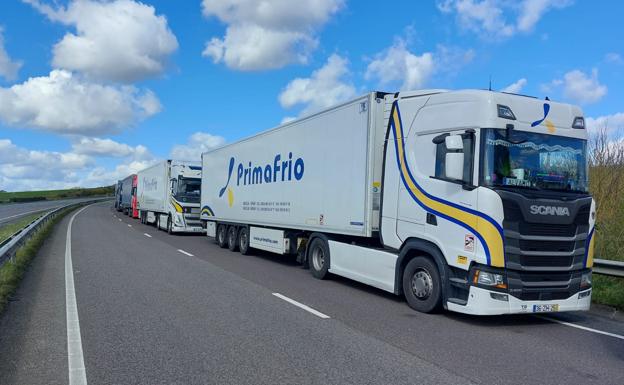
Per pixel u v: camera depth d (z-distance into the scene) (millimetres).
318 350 5750
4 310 7426
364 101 9406
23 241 13609
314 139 11297
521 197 6840
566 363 5512
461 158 7152
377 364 5297
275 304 8289
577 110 7789
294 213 12234
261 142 14430
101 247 16641
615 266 9336
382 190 8945
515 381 4887
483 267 6863
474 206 6961
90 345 5797
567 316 8125
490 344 6227
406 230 8258
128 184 44594
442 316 7699
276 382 4703
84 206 63156
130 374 4863
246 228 15750
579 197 7328
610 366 5434
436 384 4742
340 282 10789
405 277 8258
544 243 6996
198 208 24047
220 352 5602
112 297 8531
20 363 5145
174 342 5961
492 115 7059
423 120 8070
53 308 7645
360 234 9406
